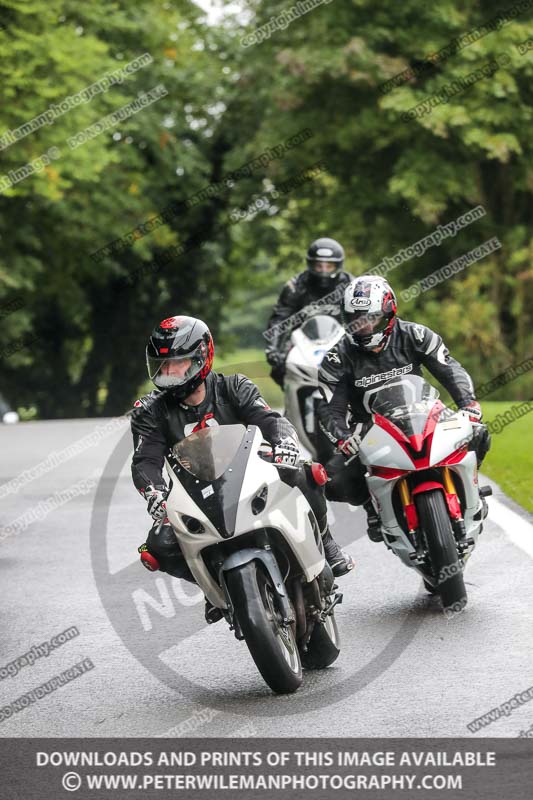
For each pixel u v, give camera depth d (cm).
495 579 3055
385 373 3005
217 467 2228
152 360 2312
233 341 16750
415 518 2802
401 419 2825
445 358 2997
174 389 2334
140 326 15850
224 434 2277
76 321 15275
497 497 4244
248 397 2378
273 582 2170
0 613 3025
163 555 2305
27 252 13450
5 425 8431
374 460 2817
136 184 13500
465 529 2830
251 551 2188
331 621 2488
